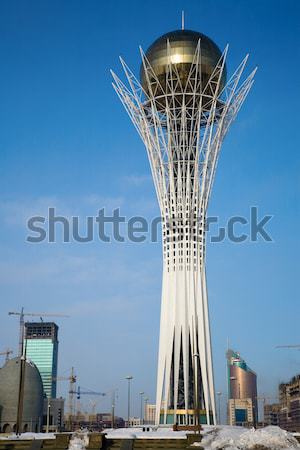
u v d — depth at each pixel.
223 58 158.50
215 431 98.56
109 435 91.88
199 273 152.62
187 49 156.88
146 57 160.75
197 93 156.88
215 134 154.12
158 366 148.25
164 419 144.25
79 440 85.38
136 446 84.69
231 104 156.38
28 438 90.00
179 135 155.62
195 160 153.25
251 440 81.62
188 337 148.38
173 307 150.25
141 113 156.38
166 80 156.88
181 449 82.81
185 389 143.38
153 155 156.12
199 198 153.88
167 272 153.50
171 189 154.62
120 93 158.12
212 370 147.38
